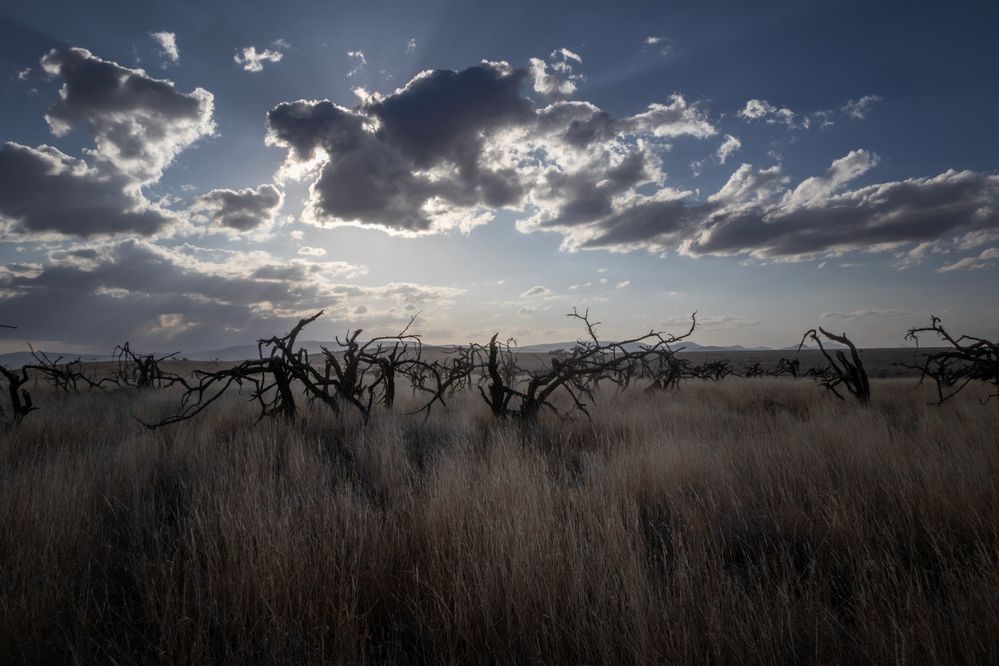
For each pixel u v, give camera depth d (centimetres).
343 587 305
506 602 274
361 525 376
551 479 574
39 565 328
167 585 310
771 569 352
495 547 331
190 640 264
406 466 621
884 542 368
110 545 391
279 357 1010
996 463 523
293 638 263
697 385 2205
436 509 424
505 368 1908
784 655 243
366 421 1005
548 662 248
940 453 564
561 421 1054
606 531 368
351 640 251
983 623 250
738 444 703
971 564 322
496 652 255
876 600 289
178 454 712
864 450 592
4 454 677
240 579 299
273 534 353
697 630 261
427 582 321
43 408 1233
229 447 709
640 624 247
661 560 371
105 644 277
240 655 257
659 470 568
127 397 1642
